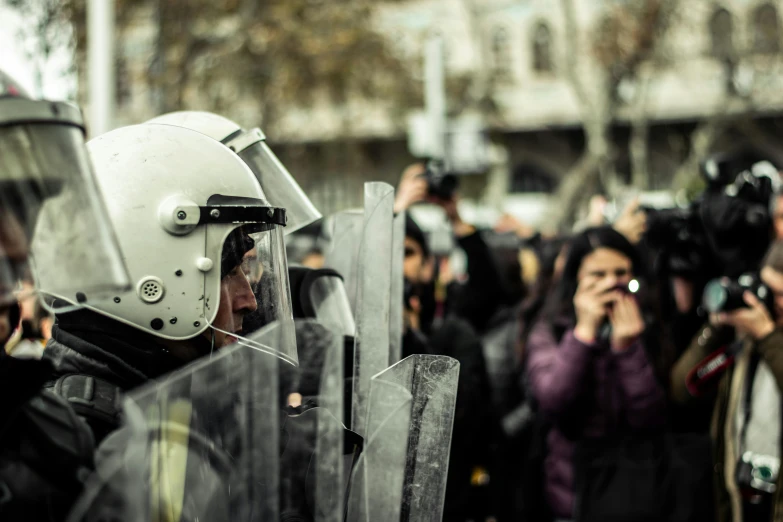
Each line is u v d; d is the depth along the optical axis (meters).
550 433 2.94
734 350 2.63
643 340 2.84
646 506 2.55
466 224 3.81
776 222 3.04
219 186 1.38
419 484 1.25
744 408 2.55
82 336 1.33
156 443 0.98
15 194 0.95
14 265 0.97
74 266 0.98
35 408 1.01
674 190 18.55
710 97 21.50
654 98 21.84
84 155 1.00
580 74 19.78
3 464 0.97
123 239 1.31
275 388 1.08
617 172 23.41
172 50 11.13
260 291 1.47
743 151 22.55
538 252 4.81
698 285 3.16
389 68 15.74
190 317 1.34
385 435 1.19
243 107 13.73
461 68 21.61
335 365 1.17
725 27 20.89
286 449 1.11
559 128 24.89
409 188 3.62
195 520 0.99
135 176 1.34
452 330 3.07
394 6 18.03
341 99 16.28
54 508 0.98
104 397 1.23
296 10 13.20
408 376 1.26
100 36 5.81
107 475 0.94
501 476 3.44
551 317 3.01
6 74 0.98
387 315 1.47
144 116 11.03
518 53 24.39
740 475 2.51
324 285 1.83
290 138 15.44
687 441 2.62
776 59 19.77
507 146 25.23
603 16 17.83
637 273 2.84
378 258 1.49
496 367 3.83
